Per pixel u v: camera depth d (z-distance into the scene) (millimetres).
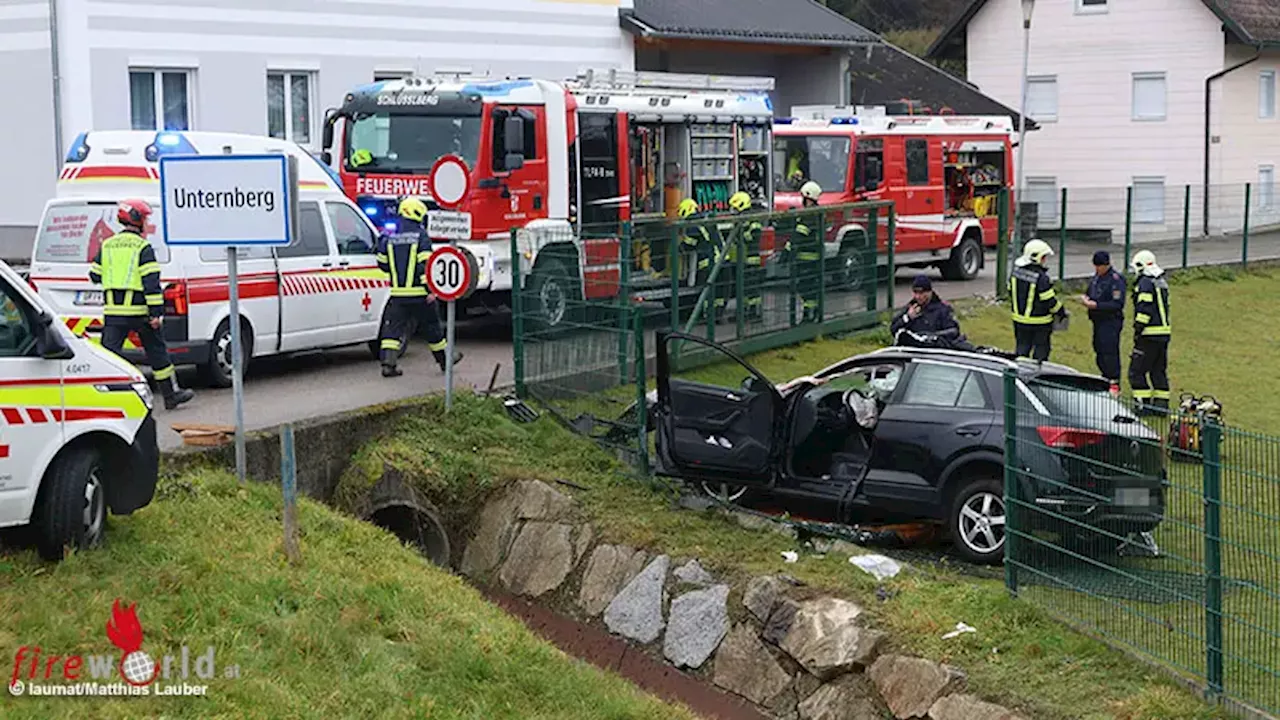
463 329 20578
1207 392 19281
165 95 22734
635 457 14031
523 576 12656
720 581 11273
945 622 9859
